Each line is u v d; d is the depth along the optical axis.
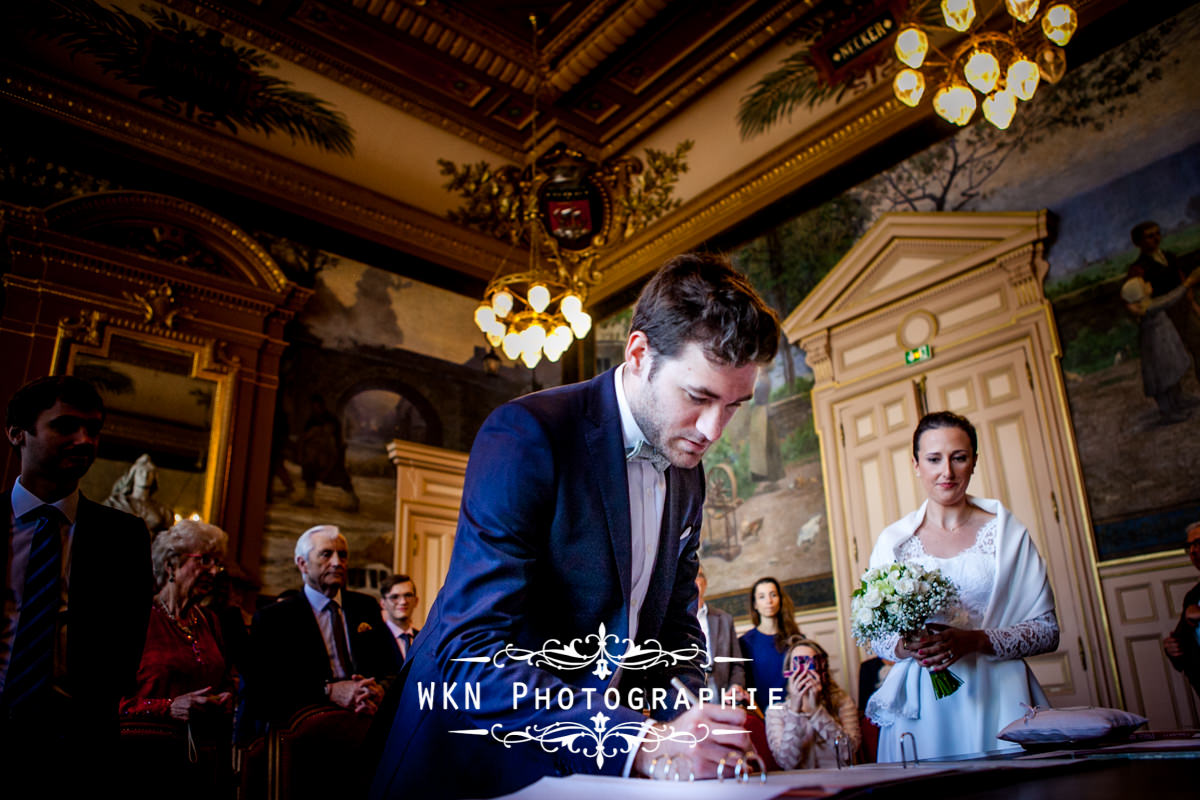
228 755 3.27
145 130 7.41
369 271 8.74
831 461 7.43
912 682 2.68
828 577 7.23
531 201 9.43
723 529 8.16
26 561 2.54
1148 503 5.49
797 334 7.93
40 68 6.90
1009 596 2.74
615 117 8.66
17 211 6.55
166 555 3.82
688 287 1.44
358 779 1.43
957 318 6.79
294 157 8.28
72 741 2.38
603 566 1.46
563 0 7.36
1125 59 6.07
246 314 7.69
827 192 7.90
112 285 6.98
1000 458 6.31
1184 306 5.52
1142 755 1.30
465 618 1.30
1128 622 5.45
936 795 0.95
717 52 7.73
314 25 7.37
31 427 2.57
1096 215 6.06
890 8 6.93
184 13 7.02
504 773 1.20
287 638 3.98
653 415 1.51
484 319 7.29
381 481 8.26
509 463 1.43
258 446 7.49
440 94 8.24
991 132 6.77
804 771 1.36
